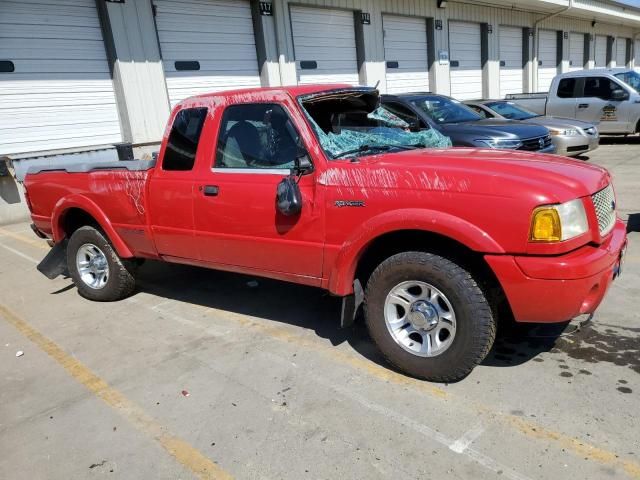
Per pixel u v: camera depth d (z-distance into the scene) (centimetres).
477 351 298
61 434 301
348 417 296
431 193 293
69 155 919
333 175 328
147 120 1024
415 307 314
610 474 238
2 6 848
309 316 440
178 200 407
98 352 401
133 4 977
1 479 267
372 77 1469
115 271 488
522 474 243
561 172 298
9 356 404
